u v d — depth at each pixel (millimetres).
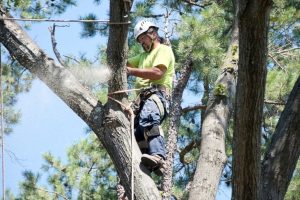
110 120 9578
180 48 16938
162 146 9969
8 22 10141
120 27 9250
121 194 10914
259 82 8258
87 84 10000
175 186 20375
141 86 10477
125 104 9703
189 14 18703
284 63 19484
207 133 10453
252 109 8336
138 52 17250
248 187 8609
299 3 19172
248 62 8195
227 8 19156
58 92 9836
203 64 17375
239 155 8531
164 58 10305
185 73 12438
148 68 10148
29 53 9914
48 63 9883
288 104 9930
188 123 21984
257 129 8414
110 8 9219
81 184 22031
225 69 11180
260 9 7926
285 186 9547
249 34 8094
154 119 10031
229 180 22047
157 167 9766
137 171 9516
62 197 22578
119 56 9469
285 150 9641
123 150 9523
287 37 19094
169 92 10445
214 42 17219
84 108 9766
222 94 10828
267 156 9719
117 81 9602
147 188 9430
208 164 10078
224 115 10656
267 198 9375
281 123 9836
